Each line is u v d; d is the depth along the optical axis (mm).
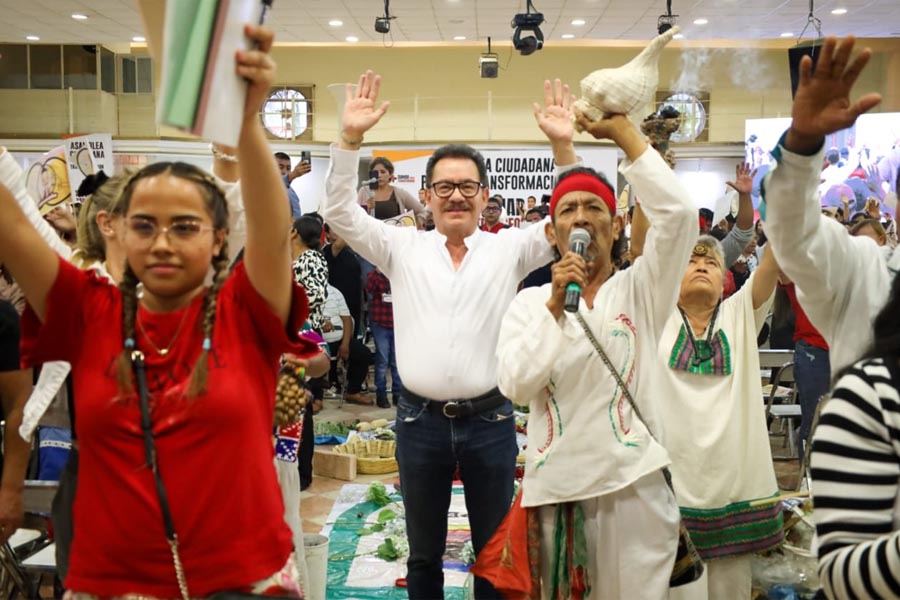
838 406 1301
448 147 3021
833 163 16266
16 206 1590
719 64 19750
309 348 1693
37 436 3109
